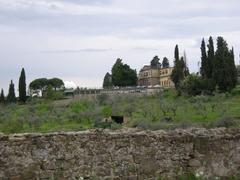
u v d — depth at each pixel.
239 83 111.31
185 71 122.69
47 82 139.88
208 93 94.56
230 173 15.14
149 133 14.45
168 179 14.30
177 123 49.16
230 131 15.54
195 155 14.80
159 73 170.38
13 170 12.55
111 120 54.50
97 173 13.51
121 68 144.38
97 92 115.69
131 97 94.25
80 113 63.88
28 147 12.80
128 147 13.99
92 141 13.59
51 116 65.44
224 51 99.81
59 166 13.08
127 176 13.84
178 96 98.12
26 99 116.44
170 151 14.52
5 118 63.81
